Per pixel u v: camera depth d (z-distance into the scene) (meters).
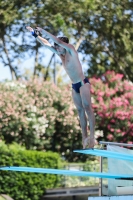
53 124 29.62
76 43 36.22
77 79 12.42
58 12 33.72
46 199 26.16
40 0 33.56
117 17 34.81
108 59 37.47
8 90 29.09
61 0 33.22
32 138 28.88
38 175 25.62
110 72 33.44
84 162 30.08
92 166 27.52
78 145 30.47
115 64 37.53
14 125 28.34
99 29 35.41
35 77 30.86
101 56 37.75
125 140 31.64
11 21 33.31
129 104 31.80
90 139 12.26
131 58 36.22
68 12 33.81
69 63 12.41
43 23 34.41
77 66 12.38
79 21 34.69
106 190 16.38
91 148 11.60
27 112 28.83
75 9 33.31
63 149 30.45
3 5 33.03
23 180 25.34
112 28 35.12
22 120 28.39
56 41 12.23
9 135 28.55
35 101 29.56
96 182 26.88
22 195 25.28
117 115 31.22
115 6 34.44
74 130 30.16
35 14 33.62
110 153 11.75
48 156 26.25
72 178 26.66
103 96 32.03
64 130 30.17
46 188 25.84
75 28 35.31
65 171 12.90
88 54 37.69
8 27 35.12
